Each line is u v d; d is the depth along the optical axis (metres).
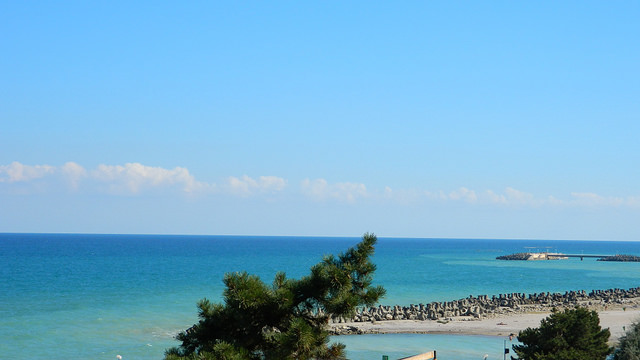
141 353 54.75
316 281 20.97
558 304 96.62
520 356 36.66
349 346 58.91
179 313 79.19
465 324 73.69
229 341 20.84
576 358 34.91
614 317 79.25
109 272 149.38
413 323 74.00
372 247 21.38
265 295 20.83
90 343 58.94
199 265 183.38
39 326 67.88
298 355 20.03
